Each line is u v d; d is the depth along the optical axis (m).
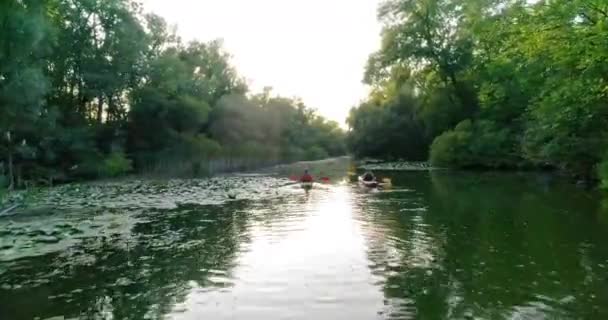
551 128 26.20
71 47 48.38
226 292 9.56
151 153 56.94
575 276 10.21
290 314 8.34
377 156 81.50
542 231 15.09
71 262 11.99
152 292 9.60
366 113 83.69
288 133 108.12
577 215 17.92
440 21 54.06
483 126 48.66
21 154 39.28
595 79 18.97
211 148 65.25
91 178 43.97
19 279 10.58
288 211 20.77
